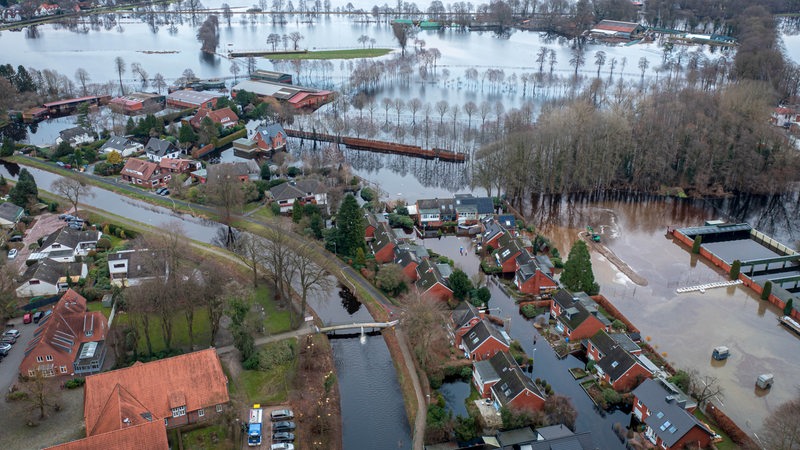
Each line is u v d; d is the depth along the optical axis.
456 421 104.81
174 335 127.75
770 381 119.62
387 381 121.69
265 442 103.25
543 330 134.38
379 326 134.88
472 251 167.88
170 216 184.25
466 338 126.12
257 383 115.62
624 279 156.62
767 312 144.75
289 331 131.50
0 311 128.25
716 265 165.12
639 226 186.88
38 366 113.25
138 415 97.62
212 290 123.25
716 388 117.19
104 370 117.00
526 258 151.12
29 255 155.25
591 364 122.50
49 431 102.25
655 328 137.25
